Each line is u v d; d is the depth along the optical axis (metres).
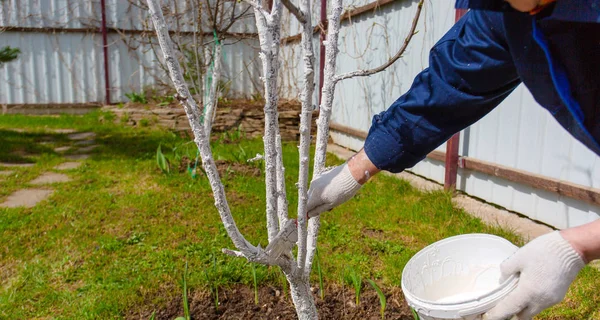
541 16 1.19
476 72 1.47
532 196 3.89
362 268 3.05
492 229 3.54
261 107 8.43
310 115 1.59
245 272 2.94
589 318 2.47
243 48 10.45
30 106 10.52
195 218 3.98
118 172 5.48
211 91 4.63
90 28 10.43
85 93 10.68
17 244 3.51
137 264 3.18
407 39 1.58
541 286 1.28
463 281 1.85
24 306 2.75
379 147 1.58
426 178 5.36
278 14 1.61
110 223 3.90
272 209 1.83
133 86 10.72
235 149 6.62
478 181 4.49
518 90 3.97
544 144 3.75
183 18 8.91
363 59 6.45
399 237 3.58
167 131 8.25
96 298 2.78
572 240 1.27
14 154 6.43
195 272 3.01
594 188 3.33
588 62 1.21
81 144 7.15
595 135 1.27
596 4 1.11
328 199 1.63
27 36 10.32
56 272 3.11
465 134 4.62
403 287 1.65
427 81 1.58
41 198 4.59
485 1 1.27
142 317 2.61
